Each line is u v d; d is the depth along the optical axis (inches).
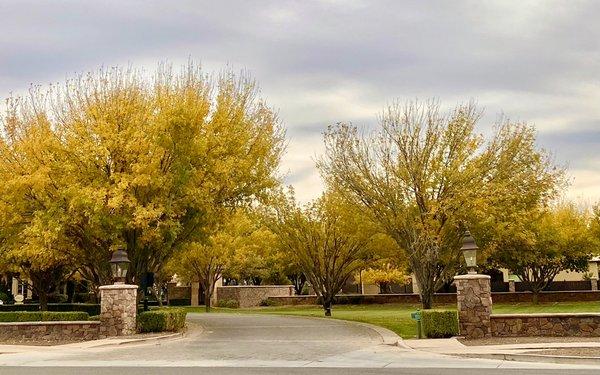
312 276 1299.2
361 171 1033.5
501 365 488.7
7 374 468.1
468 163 998.4
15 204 888.9
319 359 551.5
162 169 888.9
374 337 786.2
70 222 871.7
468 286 715.4
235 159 924.0
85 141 885.2
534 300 1674.5
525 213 1083.9
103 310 809.5
